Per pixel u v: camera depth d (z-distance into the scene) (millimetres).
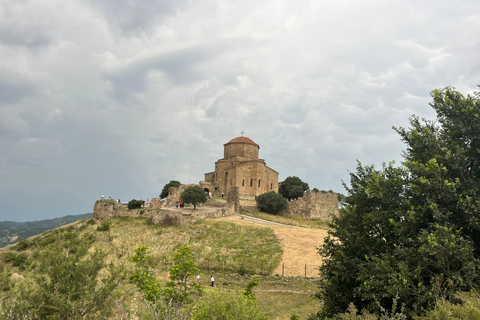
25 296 16625
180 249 21453
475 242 17359
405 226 18031
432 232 16547
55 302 16469
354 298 19766
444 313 12297
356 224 21469
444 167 17141
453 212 17609
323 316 21219
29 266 19766
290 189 94875
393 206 19484
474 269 14883
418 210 18203
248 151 102062
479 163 18078
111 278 19094
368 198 21594
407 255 16938
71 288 17297
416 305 15438
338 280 21062
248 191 90438
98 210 68500
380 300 16828
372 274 17703
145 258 21875
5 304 16188
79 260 19188
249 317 17141
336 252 22625
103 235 59000
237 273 42000
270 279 39906
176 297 19953
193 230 57062
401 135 21531
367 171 23766
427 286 16281
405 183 19484
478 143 18422
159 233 57438
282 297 33625
